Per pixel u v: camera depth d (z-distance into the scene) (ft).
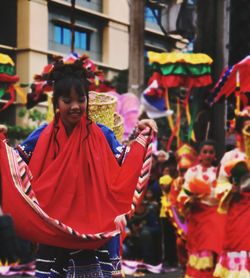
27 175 13.21
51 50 104.42
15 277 31.50
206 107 35.86
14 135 73.72
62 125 13.67
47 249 13.83
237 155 23.04
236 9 33.88
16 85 34.73
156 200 35.04
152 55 33.88
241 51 34.27
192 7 43.62
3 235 9.91
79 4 109.50
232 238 22.47
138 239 34.53
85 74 13.92
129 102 36.60
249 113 23.34
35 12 100.94
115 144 14.16
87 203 13.35
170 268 35.42
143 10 47.73
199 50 35.96
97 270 14.03
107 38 116.88
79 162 13.42
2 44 101.19
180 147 34.27
